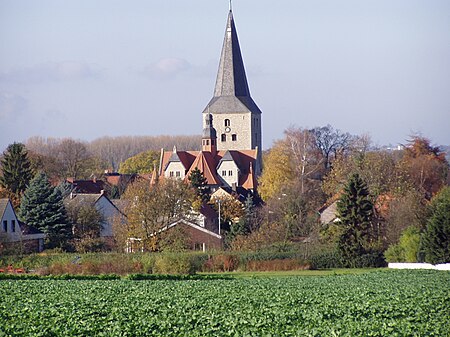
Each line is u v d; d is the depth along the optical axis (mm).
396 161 139375
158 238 102312
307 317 42375
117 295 55219
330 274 82562
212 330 38219
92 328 38719
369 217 98625
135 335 37250
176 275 76500
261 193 171500
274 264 90250
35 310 45781
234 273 84750
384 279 70938
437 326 38750
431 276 75125
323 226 106062
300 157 170875
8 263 86000
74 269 78438
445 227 91875
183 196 107562
